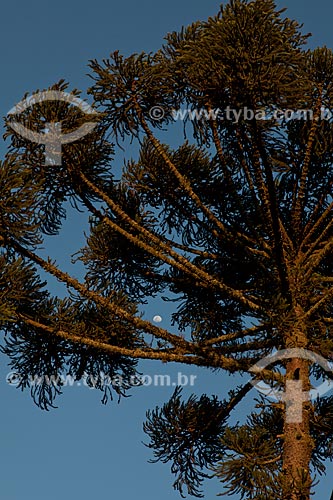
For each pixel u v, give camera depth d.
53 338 9.45
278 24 8.19
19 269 8.38
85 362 9.70
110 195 9.84
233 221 10.10
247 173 9.26
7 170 8.09
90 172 9.20
